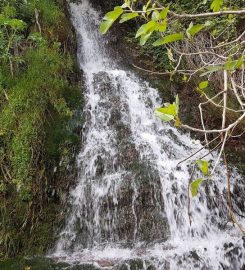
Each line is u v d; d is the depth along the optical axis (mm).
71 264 3471
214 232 4211
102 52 7363
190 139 5441
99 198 4273
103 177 4508
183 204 4273
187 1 6641
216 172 4664
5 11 5242
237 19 6012
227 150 5145
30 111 4449
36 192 4047
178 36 1284
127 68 6871
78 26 7543
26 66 5035
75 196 4328
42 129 4422
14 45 5090
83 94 5387
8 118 4316
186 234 4098
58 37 5957
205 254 3674
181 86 6219
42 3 6203
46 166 4246
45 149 4316
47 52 5301
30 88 4633
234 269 3711
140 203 4184
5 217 3816
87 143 4840
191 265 3555
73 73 5625
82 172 4535
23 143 4164
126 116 5520
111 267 3365
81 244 4008
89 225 4145
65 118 4773
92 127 5055
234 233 4168
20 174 4020
